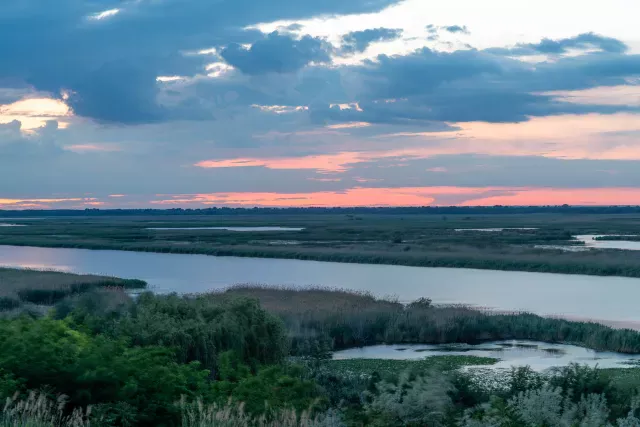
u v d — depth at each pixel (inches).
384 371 1116.5
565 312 1884.8
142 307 1023.0
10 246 5310.0
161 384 540.7
